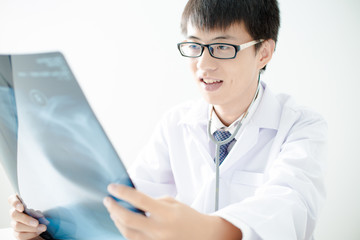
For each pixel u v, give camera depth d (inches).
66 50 66.5
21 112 17.3
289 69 66.2
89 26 66.4
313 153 31.7
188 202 39.6
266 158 36.3
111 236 21.9
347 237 66.7
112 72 68.1
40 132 17.4
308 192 27.0
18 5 64.0
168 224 16.3
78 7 65.5
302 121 35.6
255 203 23.2
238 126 36.2
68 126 15.5
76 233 24.7
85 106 14.1
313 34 64.4
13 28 64.6
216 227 19.0
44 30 65.3
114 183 16.6
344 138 65.6
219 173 36.5
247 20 29.9
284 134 35.4
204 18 29.4
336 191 66.2
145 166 42.3
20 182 24.1
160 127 44.6
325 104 65.7
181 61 67.8
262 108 37.2
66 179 19.2
